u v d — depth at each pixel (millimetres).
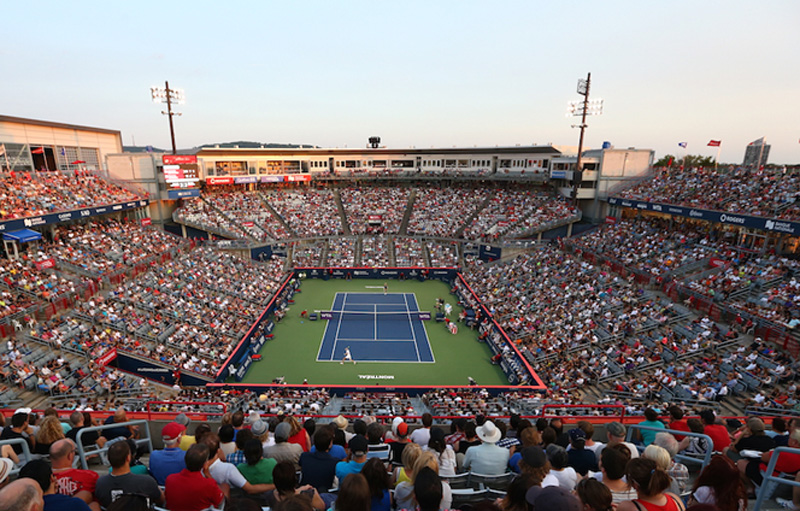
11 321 26859
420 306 46406
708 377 24172
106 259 39625
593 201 57469
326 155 75250
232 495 7109
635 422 16047
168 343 31828
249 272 48344
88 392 24625
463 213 64938
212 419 19234
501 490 7113
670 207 43562
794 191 35656
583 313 35125
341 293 50125
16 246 34281
